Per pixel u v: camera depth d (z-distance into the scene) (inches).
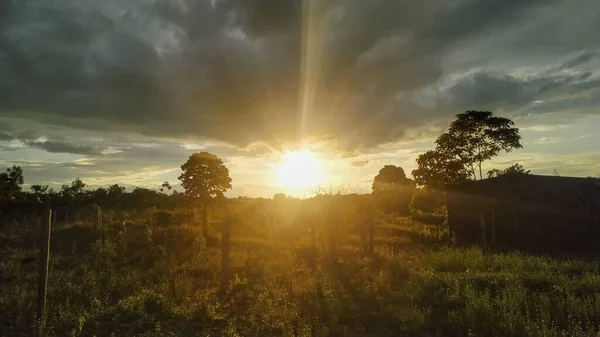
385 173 2188.7
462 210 1206.3
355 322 387.5
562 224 1061.1
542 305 398.9
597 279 482.9
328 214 817.5
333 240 801.6
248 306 446.3
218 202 1237.1
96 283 530.6
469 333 339.3
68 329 375.2
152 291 480.4
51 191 1601.9
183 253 769.6
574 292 445.7
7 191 1454.2
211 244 927.7
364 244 841.5
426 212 1797.5
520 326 353.1
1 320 397.1
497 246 1011.3
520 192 1127.6
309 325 371.2
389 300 443.8
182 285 513.7
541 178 1119.6
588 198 1065.5
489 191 1170.6
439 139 1434.5
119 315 406.0
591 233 1026.1
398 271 614.2
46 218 399.5
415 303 433.4
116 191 1754.4
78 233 896.3
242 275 609.6
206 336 350.0
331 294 466.9
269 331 370.3
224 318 406.0
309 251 845.2
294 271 619.5
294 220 1121.4
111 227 976.3
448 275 531.5
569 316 370.9
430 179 1429.6
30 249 761.0
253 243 962.7
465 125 1391.5
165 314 417.4
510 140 1370.6
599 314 380.8
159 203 1644.9
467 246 978.7
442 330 364.8
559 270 574.6
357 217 837.8
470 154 1405.0
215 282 569.9
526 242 1069.1
